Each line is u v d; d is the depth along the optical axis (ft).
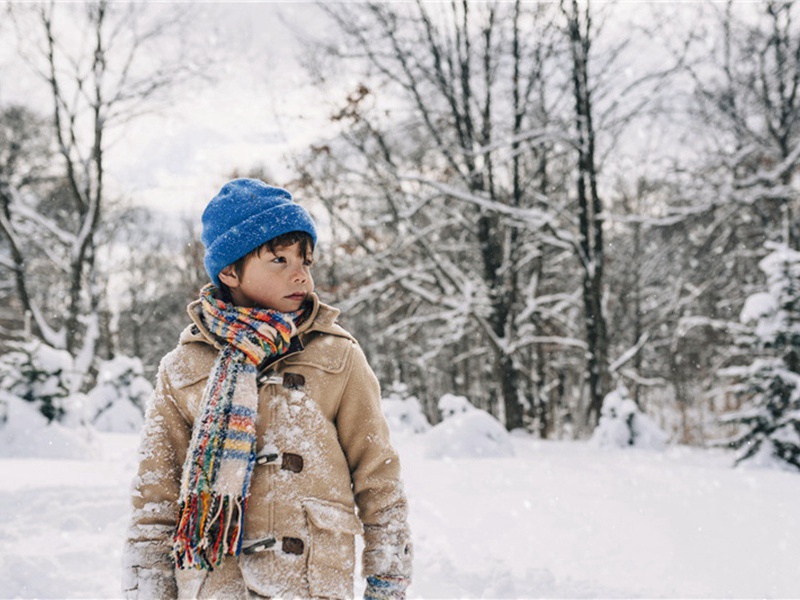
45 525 17.43
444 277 77.10
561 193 84.84
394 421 54.19
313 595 5.57
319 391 6.03
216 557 5.48
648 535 17.51
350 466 6.28
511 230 80.12
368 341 108.78
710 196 70.08
